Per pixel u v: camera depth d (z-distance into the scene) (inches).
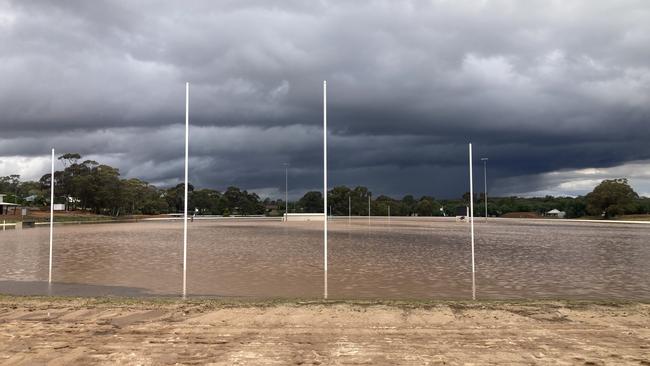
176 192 6058.1
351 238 1648.6
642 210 4222.4
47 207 4530.0
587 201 4323.3
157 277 737.6
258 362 314.2
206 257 1020.5
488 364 310.7
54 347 347.6
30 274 771.4
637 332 387.2
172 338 368.8
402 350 339.3
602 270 838.5
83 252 1124.5
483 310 458.6
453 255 1084.5
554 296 588.4
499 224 3056.1
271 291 614.2
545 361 316.8
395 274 774.5
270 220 3941.9
